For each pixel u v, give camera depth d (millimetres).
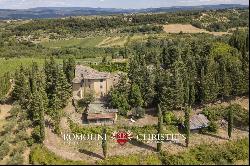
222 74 122688
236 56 137375
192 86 119062
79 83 131750
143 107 120750
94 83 131125
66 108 122938
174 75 118500
